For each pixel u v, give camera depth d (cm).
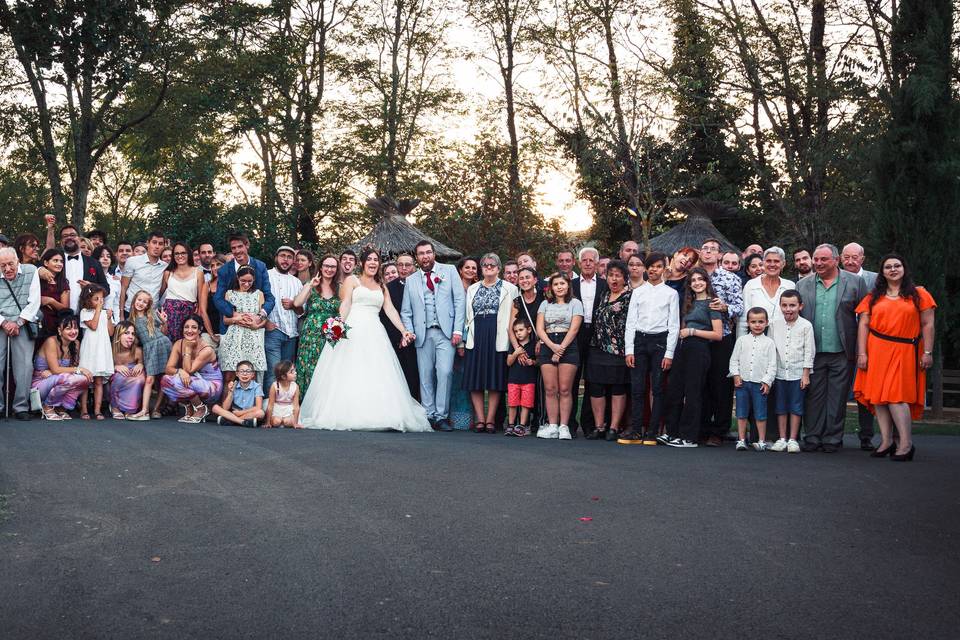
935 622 373
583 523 528
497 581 418
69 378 1041
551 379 1016
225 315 1078
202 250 1191
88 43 1888
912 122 1574
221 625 358
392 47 3341
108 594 393
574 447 884
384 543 477
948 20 1619
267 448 791
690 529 519
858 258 967
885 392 847
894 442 869
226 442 826
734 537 502
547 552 466
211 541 475
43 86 2723
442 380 1102
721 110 2394
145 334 1081
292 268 1192
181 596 391
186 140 2933
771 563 454
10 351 1018
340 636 349
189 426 987
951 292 1725
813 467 768
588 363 1020
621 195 2805
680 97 2414
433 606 383
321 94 3284
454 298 1110
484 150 2581
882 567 452
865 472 746
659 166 2473
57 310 1064
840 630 363
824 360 926
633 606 387
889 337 853
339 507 555
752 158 2441
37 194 4366
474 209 2497
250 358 1067
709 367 948
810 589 414
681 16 2394
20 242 1064
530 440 962
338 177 3183
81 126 2802
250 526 506
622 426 1050
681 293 997
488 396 1098
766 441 963
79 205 2742
